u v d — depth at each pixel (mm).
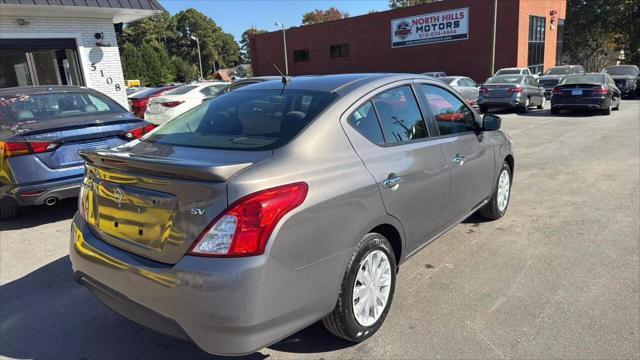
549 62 34156
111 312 3354
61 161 5031
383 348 2809
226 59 130875
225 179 2186
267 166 2342
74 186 5098
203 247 2164
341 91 3021
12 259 4352
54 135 4977
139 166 2389
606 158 8164
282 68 44000
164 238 2314
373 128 3016
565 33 42500
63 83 12133
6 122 5211
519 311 3164
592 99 14727
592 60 44250
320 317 2516
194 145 2805
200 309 2145
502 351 2736
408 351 2770
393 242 3172
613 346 2748
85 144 5199
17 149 4805
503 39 29734
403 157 3102
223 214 2148
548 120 14312
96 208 2760
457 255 4117
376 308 2895
